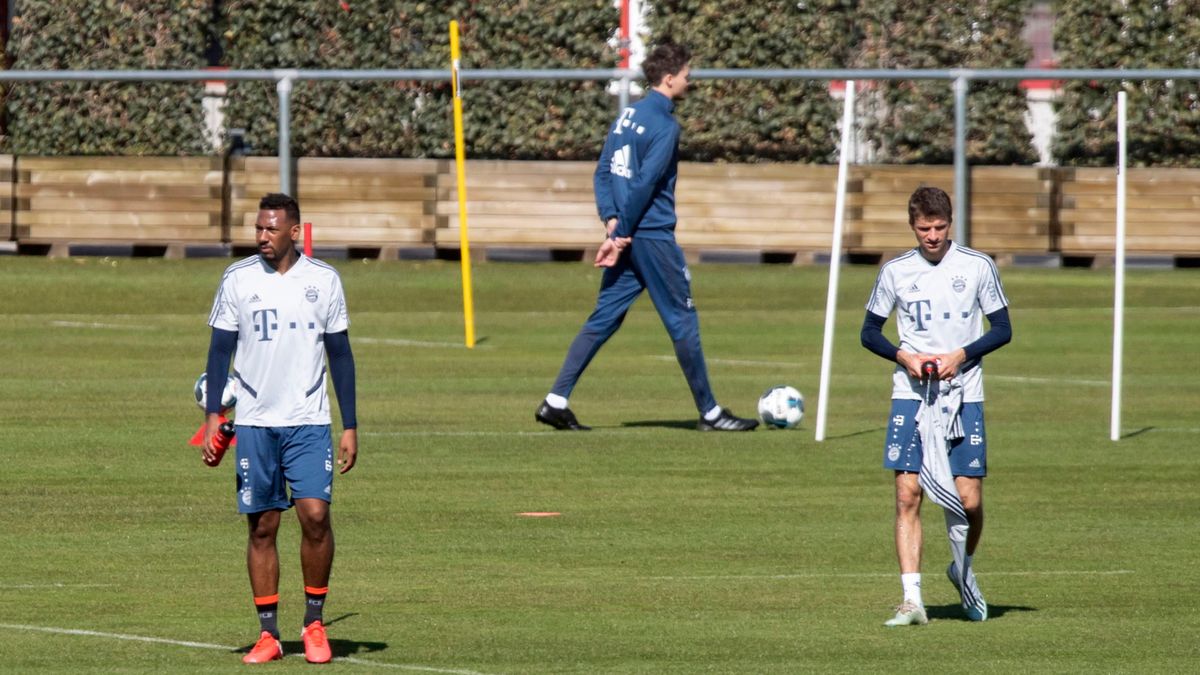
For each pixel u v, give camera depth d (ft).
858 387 214.69
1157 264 323.37
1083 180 321.32
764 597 112.16
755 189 317.01
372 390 207.10
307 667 93.91
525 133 331.77
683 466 161.07
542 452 167.43
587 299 287.48
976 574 119.75
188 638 100.42
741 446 172.14
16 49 336.29
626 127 174.81
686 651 98.32
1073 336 258.57
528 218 316.60
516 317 271.49
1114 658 97.04
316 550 94.32
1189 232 321.52
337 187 315.37
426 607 108.99
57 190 315.58
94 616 105.70
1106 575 119.34
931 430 102.53
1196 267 323.78
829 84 330.75
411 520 136.46
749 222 317.22
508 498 145.48
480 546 127.44
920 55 333.21
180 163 316.19
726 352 242.58
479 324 264.72
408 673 92.89
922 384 103.19
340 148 333.01
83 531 131.03
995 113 331.77
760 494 148.05
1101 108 333.01
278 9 331.98
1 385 205.16
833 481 154.20
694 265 315.37
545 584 115.65
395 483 151.53
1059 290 299.99
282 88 298.76
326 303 94.27
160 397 197.88
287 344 93.40
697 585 115.55
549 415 179.11
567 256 320.29
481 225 316.60
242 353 93.91
